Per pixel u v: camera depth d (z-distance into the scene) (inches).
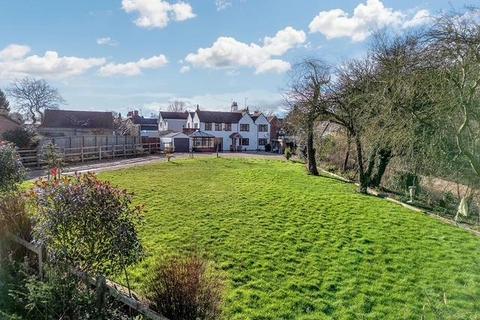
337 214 579.5
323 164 1264.8
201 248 404.8
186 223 490.0
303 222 525.7
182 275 242.5
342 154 1174.3
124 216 250.1
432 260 410.0
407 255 421.4
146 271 325.4
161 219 502.3
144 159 1421.0
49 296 215.2
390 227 522.6
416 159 653.3
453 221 570.3
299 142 1555.1
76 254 237.9
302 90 1057.5
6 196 313.1
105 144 1449.3
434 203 683.4
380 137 696.4
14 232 275.9
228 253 396.2
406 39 767.1
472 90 315.6
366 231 498.6
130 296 251.3
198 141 2459.4
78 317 212.2
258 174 1013.8
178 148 2404.0
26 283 232.7
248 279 343.3
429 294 334.0
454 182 597.3
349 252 421.1
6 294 235.6
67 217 232.7
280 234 466.9
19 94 2477.9
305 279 350.3
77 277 229.9
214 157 1642.5
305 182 905.5
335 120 949.2
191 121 2856.8
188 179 878.4
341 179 1010.1
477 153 404.8
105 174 897.5
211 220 510.3
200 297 240.1
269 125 2805.1
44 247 245.8
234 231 467.5
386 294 332.5
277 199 664.4
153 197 640.4
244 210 573.0
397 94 591.5
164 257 362.3
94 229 236.8
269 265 373.7
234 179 909.2
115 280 293.9
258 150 2748.5
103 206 239.8
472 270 385.4
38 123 2469.2
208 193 698.8
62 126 2239.2
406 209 642.2
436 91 477.7
